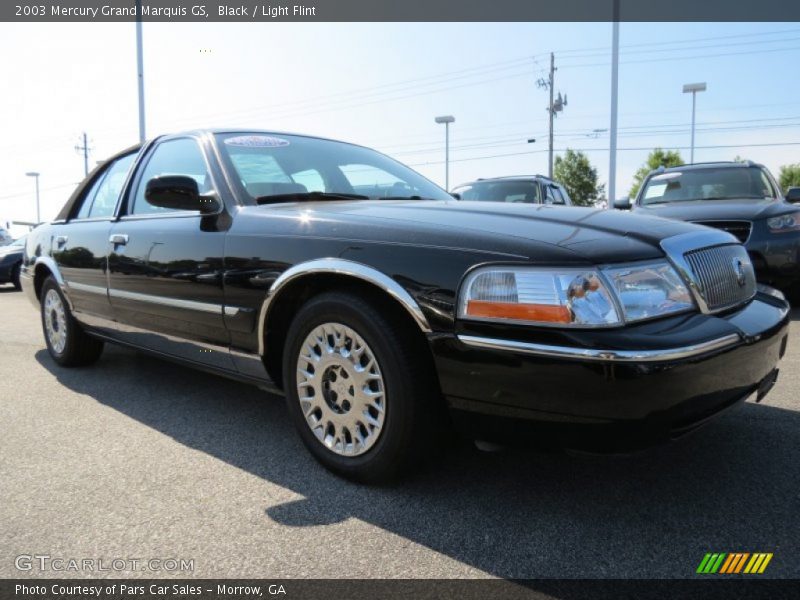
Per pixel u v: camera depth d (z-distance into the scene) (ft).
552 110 117.50
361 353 7.42
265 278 8.18
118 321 11.75
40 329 20.76
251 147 10.42
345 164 11.26
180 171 10.72
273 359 8.75
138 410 10.90
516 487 7.53
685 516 6.76
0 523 6.87
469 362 6.41
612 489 7.43
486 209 8.18
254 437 9.49
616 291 6.14
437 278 6.66
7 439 9.52
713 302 7.12
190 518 6.92
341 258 7.39
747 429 9.20
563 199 33.19
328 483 7.77
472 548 6.22
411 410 6.96
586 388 5.85
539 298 6.11
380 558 6.07
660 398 5.86
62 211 14.40
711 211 19.70
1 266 37.09
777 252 18.43
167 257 9.86
